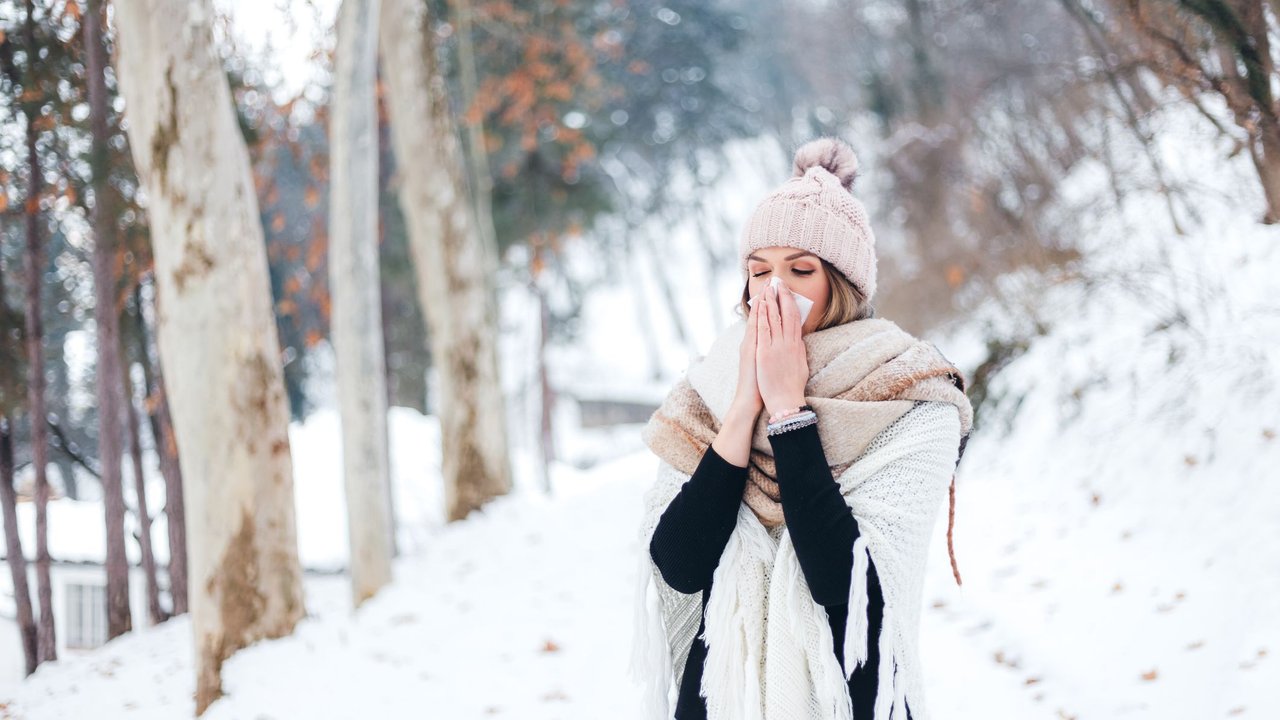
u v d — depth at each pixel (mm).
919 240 13828
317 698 5277
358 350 7535
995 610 5309
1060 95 8609
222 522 5812
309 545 12938
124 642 7922
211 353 5738
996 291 9414
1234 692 3666
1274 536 4762
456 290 10141
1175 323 6734
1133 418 6488
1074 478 6648
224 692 5602
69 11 6789
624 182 32438
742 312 1854
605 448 30750
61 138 7621
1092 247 7992
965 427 1737
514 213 18109
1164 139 6734
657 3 28547
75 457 9656
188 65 5586
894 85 17969
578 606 6609
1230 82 5305
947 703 4301
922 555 1609
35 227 7641
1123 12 5758
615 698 4863
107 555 8289
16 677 9008
